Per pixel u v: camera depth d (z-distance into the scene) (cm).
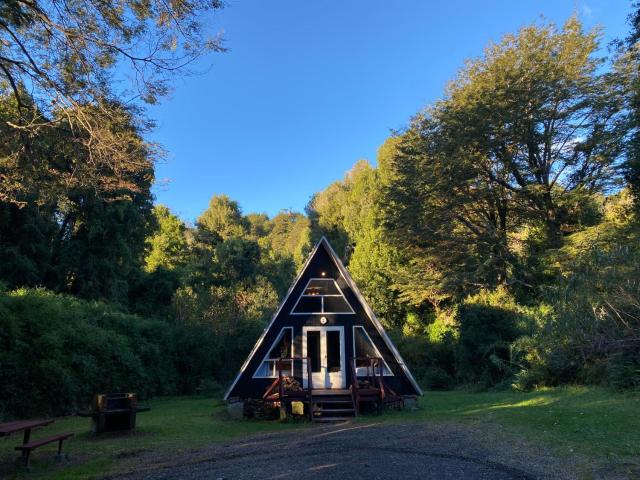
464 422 1129
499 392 1898
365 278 3797
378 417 1372
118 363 1925
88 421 1402
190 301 2750
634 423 895
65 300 1983
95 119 1118
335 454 834
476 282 3084
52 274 2705
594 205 2883
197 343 2550
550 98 2791
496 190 3125
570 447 773
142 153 1193
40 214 2362
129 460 848
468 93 3028
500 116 2766
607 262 1437
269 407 1486
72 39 1051
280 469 735
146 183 1348
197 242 5025
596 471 636
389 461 762
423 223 3198
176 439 1064
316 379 1606
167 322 2709
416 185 3116
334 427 1197
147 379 2134
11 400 1430
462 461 744
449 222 3184
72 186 1231
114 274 2953
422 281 3238
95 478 716
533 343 1697
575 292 1502
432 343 2953
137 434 1131
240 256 3897
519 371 1934
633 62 2555
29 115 1138
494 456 766
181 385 2462
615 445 756
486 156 3023
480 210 3216
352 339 1641
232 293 2912
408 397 1571
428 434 999
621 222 2608
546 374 1650
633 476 599
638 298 1326
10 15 985
